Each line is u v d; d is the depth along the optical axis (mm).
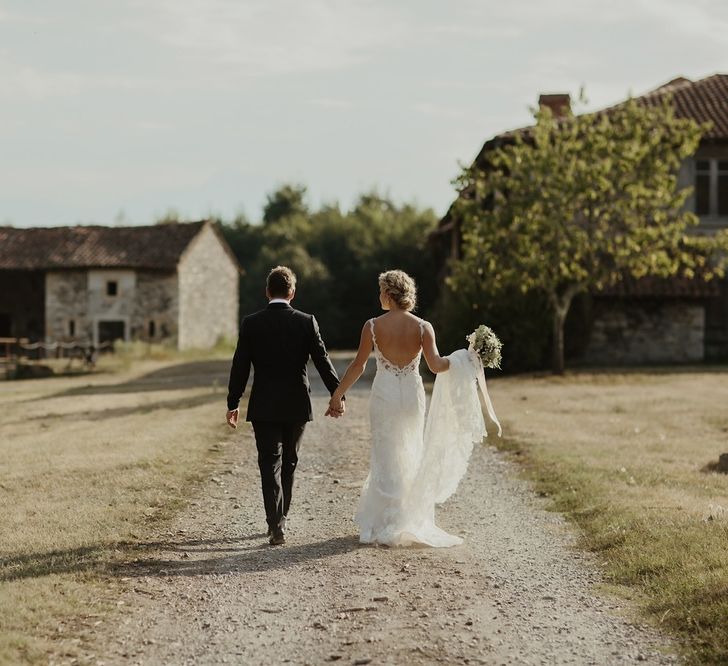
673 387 19750
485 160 30219
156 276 46250
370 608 5355
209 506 8242
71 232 49031
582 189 22328
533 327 25062
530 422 13984
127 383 26703
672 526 6875
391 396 6973
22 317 49469
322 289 59094
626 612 5277
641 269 23062
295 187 72812
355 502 8469
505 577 6012
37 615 5109
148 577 5984
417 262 59812
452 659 4566
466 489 9188
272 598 5562
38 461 10555
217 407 16562
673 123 23547
